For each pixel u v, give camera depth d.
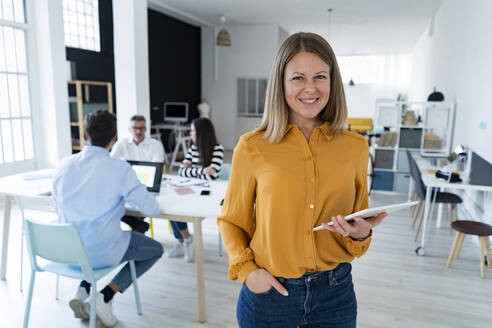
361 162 1.13
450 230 4.28
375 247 3.75
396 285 2.98
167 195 2.88
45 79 5.20
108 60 7.40
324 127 1.09
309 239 1.07
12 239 3.75
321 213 1.08
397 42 12.04
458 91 5.22
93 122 2.14
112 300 2.57
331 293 1.13
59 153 5.35
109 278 3.04
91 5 6.85
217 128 10.53
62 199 2.10
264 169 1.07
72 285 2.92
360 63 14.78
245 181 1.12
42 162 5.41
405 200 5.49
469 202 4.44
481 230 3.11
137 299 2.52
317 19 8.91
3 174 4.94
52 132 5.30
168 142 9.21
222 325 2.42
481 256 3.13
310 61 1.01
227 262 3.35
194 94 10.27
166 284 2.95
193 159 3.63
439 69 7.06
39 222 2.01
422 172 4.00
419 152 5.66
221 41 8.32
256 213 1.12
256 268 1.11
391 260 3.45
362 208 1.20
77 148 6.29
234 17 8.85
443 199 3.83
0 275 2.98
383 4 7.43
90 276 2.05
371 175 5.73
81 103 6.11
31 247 2.10
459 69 5.21
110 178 2.12
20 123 5.13
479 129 4.06
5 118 4.93
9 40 4.90
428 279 3.09
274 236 1.06
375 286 2.96
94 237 2.12
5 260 2.97
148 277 3.06
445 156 5.23
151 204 2.31
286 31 10.74
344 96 1.10
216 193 2.95
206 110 9.96
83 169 2.12
